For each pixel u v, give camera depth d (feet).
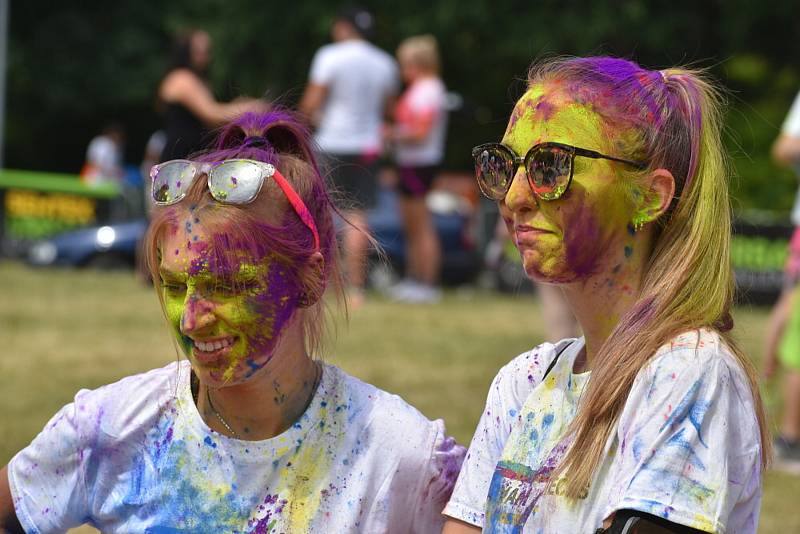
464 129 177.99
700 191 15.64
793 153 43.91
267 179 17.52
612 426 15.17
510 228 16.43
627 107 15.67
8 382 45.75
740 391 14.87
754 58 159.02
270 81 166.09
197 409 18.38
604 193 15.52
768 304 93.91
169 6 184.55
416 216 77.36
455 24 158.10
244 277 17.13
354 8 70.23
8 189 115.96
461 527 17.35
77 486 18.66
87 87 185.26
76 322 62.80
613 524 14.34
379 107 69.82
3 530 19.07
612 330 15.92
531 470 16.20
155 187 17.72
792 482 36.86
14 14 184.65
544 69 16.76
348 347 54.80
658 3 157.58
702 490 14.20
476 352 55.77
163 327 61.93
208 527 17.88
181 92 64.64
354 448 18.19
